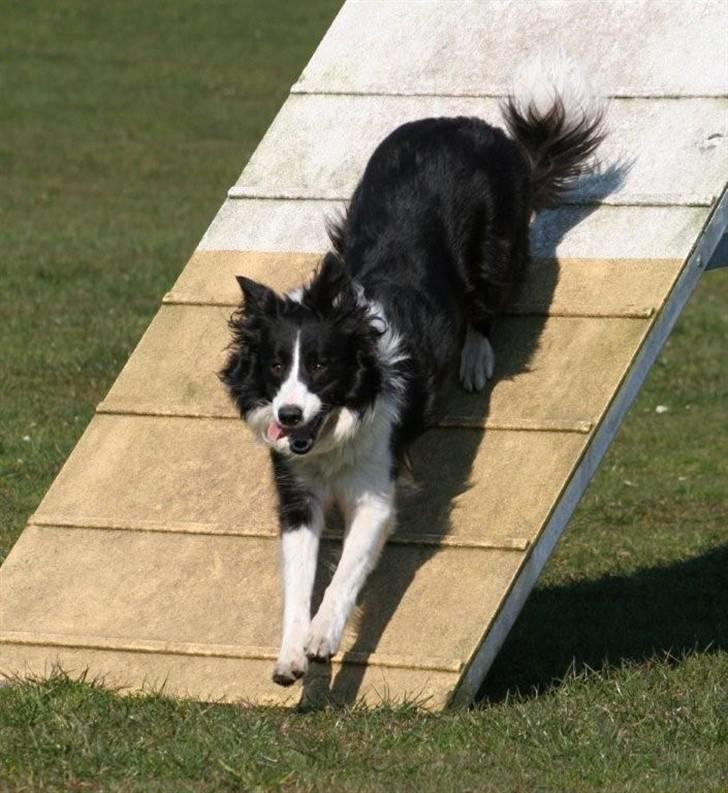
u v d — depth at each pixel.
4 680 10.88
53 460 18.44
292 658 10.06
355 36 14.81
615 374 11.47
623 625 13.63
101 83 49.28
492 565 10.71
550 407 11.50
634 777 9.50
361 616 10.80
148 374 12.64
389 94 14.10
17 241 31.48
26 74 49.59
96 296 26.97
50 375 22.16
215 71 51.47
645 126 13.09
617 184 12.77
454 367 11.80
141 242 31.88
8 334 24.25
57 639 11.02
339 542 11.34
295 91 14.52
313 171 13.75
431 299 11.29
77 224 33.88
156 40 54.72
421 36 14.59
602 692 11.21
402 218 11.57
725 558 16.00
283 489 10.88
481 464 11.38
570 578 15.35
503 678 11.91
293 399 10.13
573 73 12.72
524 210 12.18
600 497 18.44
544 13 14.41
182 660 10.80
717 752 10.04
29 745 9.74
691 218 12.23
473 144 12.01
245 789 9.18
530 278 12.37
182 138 43.97
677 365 24.23
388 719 10.11
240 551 11.32
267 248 13.25
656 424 21.58
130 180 39.22
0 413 20.31
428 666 10.36
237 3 59.94
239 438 12.04
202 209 36.19
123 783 9.24
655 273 11.98
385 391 10.68
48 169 39.75
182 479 11.87
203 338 12.74
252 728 9.91
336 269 10.52
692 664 12.05
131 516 11.70
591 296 12.06
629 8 14.15
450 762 9.62
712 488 18.67
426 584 10.80
